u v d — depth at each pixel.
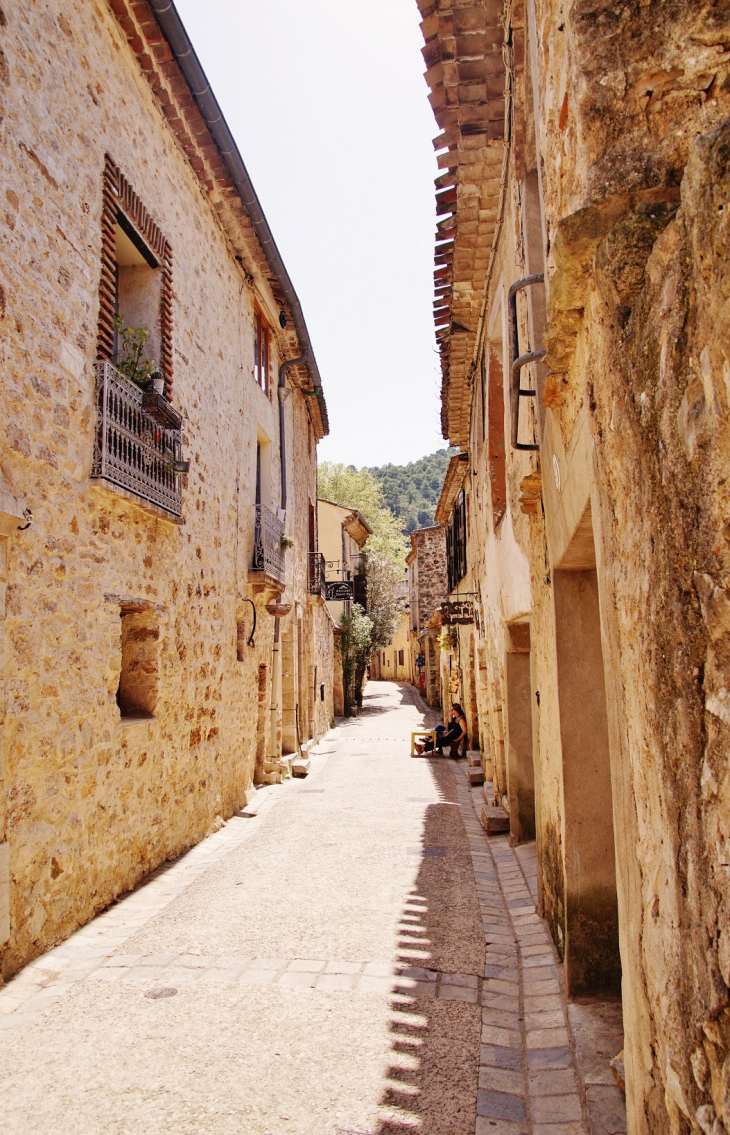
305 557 17.88
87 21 6.08
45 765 5.05
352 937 5.24
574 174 2.44
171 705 7.59
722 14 2.11
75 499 5.60
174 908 5.92
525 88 4.83
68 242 5.62
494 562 9.45
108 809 6.01
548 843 5.27
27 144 5.09
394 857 7.47
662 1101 1.76
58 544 5.33
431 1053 3.64
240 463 10.98
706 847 1.45
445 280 8.91
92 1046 3.74
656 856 1.79
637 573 1.89
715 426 1.37
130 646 7.23
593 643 4.37
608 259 1.95
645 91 2.15
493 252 7.65
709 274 1.37
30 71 5.18
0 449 4.66
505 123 5.59
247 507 11.33
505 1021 3.99
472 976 4.57
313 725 18.12
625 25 2.18
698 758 1.50
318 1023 3.96
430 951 4.97
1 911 4.46
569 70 2.41
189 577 8.32
